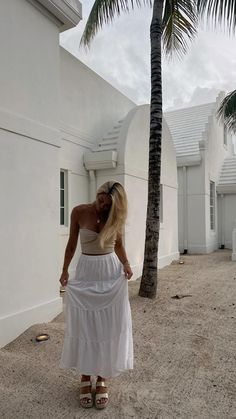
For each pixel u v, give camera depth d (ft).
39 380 10.75
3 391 10.05
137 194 29.25
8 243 14.11
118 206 9.66
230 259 38.93
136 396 9.92
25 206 15.10
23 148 15.06
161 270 31.81
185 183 46.93
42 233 16.15
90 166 27.43
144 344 13.73
